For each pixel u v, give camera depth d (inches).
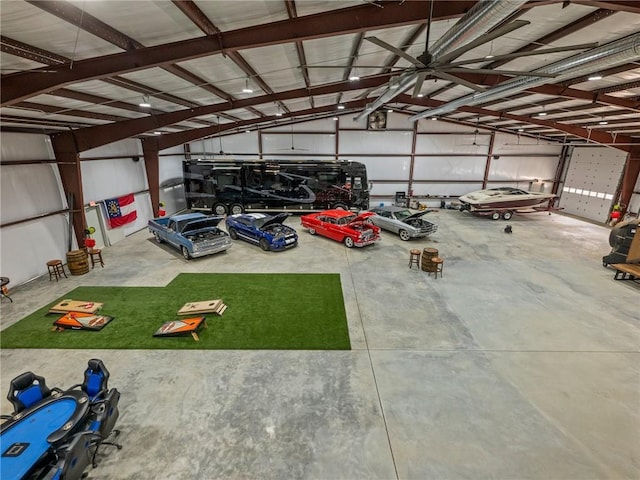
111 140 359.6
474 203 617.0
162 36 159.6
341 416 165.6
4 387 181.9
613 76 287.0
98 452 143.9
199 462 140.3
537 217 662.5
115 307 276.4
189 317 260.2
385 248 444.8
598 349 223.0
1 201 305.1
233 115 482.0
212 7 141.8
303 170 609.9
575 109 434.0
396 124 699.4
